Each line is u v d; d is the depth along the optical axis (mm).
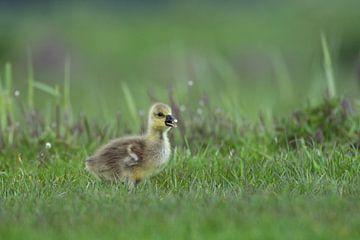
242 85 38188
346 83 33438
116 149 13203
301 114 15734
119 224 10312
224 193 11836
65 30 49344
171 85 16578
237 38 47656
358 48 43344
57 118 16234
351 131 15172
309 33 46312
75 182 12977
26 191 12359
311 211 10539
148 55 45000
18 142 15633
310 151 13922
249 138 15414
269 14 51094
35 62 43906
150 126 13336
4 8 55344
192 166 13609
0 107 16500
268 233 9750
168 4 56875
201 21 52156
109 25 51594
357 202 10977
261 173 13008
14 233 10047
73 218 10570
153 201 11211
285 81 26656
